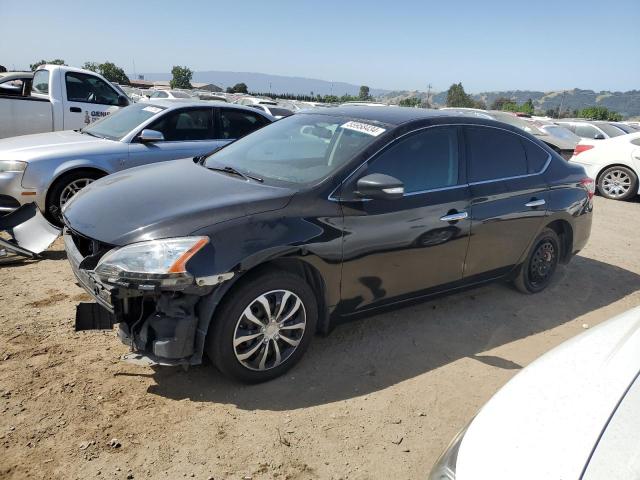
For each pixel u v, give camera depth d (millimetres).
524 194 4512
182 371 3352
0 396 2955
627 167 10641
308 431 2896
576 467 1575
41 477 2436
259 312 3158
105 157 6094
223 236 2961
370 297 3658
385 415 3096
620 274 6031
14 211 5242
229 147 4477
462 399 3320
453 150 4078
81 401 2980
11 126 8523
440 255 3951
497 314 4621
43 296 4270
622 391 1848
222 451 2693
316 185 3393
